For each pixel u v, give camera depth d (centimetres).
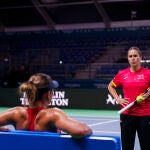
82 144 264
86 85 2086
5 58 2405
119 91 1683
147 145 530
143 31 2466
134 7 2620
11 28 2966
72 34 2595
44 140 272
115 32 2516
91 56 2442
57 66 2342
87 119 1437
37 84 302
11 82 2100
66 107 1853
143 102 529
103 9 2648
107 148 257
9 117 311
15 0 2773
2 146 282
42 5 2723
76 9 2733
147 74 534
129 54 544
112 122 1341
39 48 2544
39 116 297
